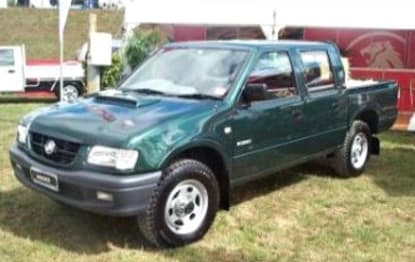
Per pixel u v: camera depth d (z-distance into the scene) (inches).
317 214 224.7
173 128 179.9
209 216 193.8
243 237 198.4
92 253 182.1
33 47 1045.8
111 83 529.0
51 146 181.8
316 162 284.4
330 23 499.5
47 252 181.8
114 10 1197.1
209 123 190.2
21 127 201.5
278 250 188.9
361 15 490.9
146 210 174.7
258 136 211.0
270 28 518.6
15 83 606.2
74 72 622.2
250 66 211.6
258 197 243.3
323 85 250.4
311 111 237.9
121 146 168.4
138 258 178.4
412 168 300.7
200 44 233.0
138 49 550.6
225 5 538.3
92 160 171.3
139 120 180.4
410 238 201.3
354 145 274.1
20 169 196.9
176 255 181.6
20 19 1145.4
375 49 601.6
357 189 259.6
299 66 235.3
